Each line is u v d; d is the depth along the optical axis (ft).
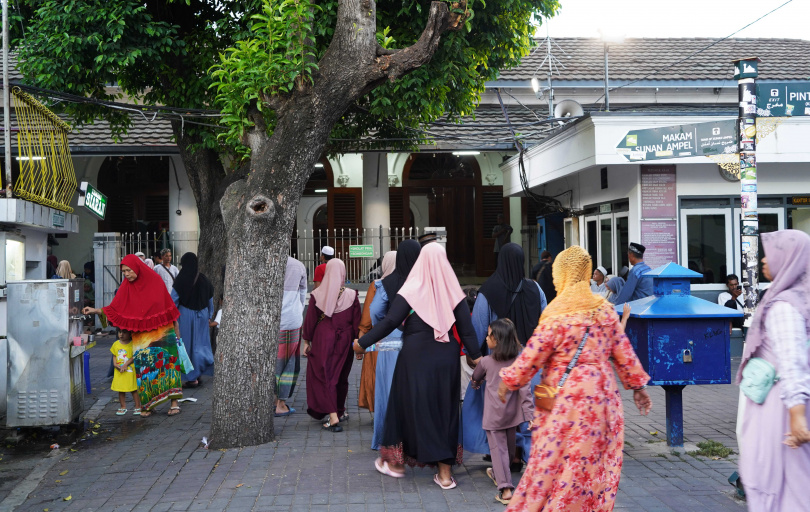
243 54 22.68
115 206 65.67
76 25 36.22
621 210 42.73
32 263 29.17
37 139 28.30
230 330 22.74
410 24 36.55
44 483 19.75
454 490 17.99
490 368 17.39
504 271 19.83
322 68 22.72
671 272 21.03
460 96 42.29
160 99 43.73
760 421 12.38
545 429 13.43
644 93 61.98
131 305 26.99
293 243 64.54
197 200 43.34
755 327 12.58
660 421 25.29
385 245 56.49
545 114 60.54
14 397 23.61
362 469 19.85
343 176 63.77
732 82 60.80
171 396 27.84
